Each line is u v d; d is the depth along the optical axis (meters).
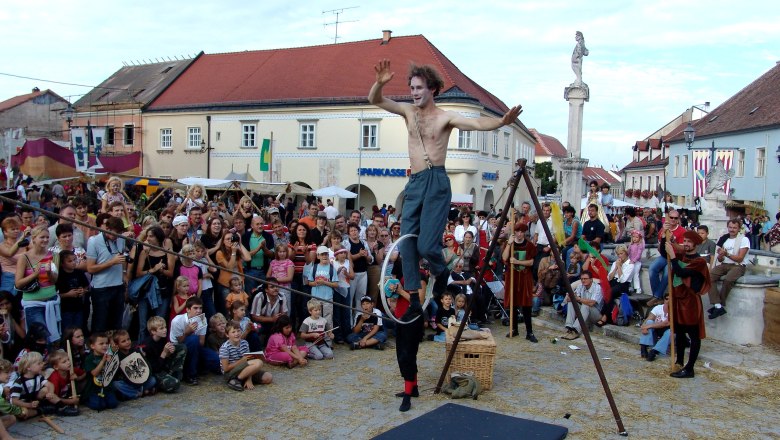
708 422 6.11
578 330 9.91
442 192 5.49
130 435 5.58
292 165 33.03
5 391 5.69
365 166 31.39
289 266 8.93
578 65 15.71
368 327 9.40
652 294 10.34
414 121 5.53
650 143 55.78
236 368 7.03
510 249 9.73
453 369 7.12
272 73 36.09
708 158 19.33
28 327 6.46
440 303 9.89
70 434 5.56
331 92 32.41
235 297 8.16
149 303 7.57
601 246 12.62
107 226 7.30
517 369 8.00
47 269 6.62
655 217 17.58
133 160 29.66
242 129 34.31
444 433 5.46
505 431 5.54
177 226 8.41
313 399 6.69
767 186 31.75
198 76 38.84
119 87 40.94
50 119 44.06
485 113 31.09
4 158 17.48
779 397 6.89
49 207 12.91
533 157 53.66
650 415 6.27
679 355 7.98
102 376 6.23
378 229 10.74
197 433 5.66
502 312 11.03
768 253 11.53
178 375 7.00
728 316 9.14
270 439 5.54
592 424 6.00
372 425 5.89
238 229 9.36
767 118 32.31
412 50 33.59
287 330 8.26
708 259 9.89
